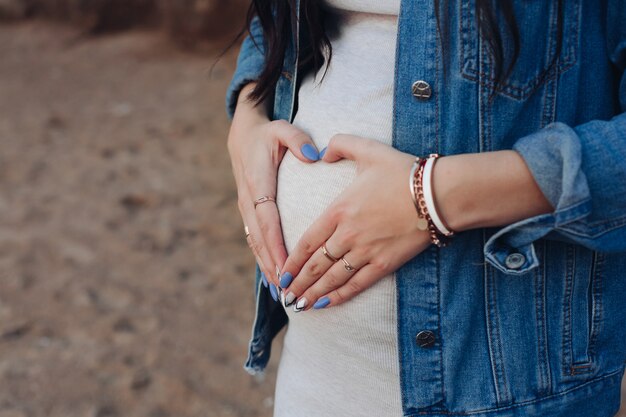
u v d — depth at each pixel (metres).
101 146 4.71
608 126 0.88
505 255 0.92
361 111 1.05
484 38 0.93
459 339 1.00
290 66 1.22
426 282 1.00
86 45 7.17
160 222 3.67
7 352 2.68
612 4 0.95
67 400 2.44
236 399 2.45
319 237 0.99
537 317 1.00
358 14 1.11
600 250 0.90
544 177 0.86
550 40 0.95
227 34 6.86
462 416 1.03
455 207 0.90
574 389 1.03
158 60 6.69
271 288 1.17
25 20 7.73
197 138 4.82
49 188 4.07
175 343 2.74
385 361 1.06
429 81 0.98
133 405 2.42
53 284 3.12
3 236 3.52
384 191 0.93
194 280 3.15
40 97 5.79
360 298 1.03
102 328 2.82
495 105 0.95
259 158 1.17
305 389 1.18
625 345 1.06
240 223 3.63
